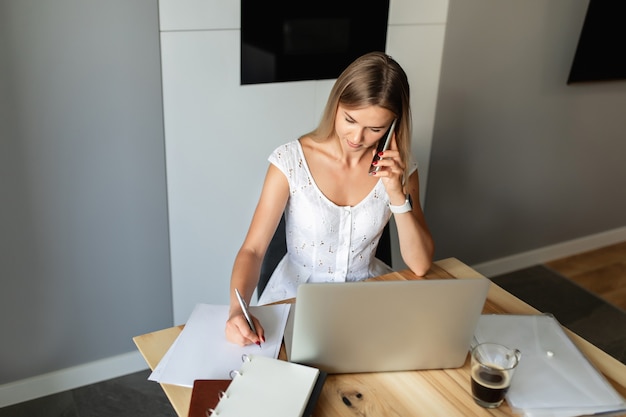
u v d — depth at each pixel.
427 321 1.10
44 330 2.07
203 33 1.97
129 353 2.28
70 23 1.77
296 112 2.25
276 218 1.61
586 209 3.34
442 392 1.12
